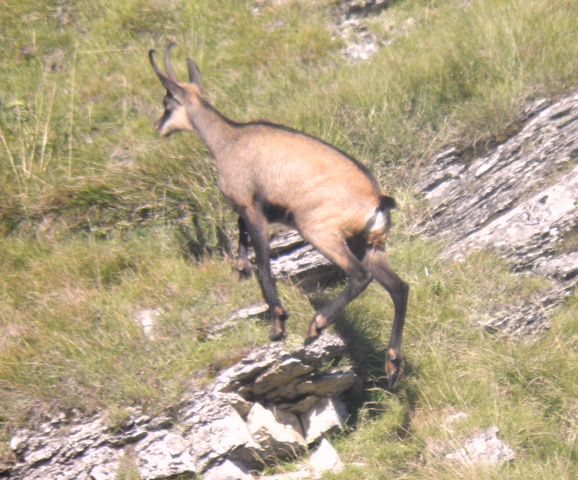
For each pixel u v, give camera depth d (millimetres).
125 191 23922
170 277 21172
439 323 20984
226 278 20672
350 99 25562
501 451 17625
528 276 22156
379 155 24719
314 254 21438
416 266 22234
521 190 23438
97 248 22875
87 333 19734
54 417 18250
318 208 18172
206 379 18609
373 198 18203
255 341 18922
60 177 24609
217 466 17984
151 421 18203
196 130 20656
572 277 21969
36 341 19750
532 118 24656
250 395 19047
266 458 18750
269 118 25453
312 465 18547
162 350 19141
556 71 25234
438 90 25797
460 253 22781
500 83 25750
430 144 24797
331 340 19406
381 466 18156
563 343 20516
